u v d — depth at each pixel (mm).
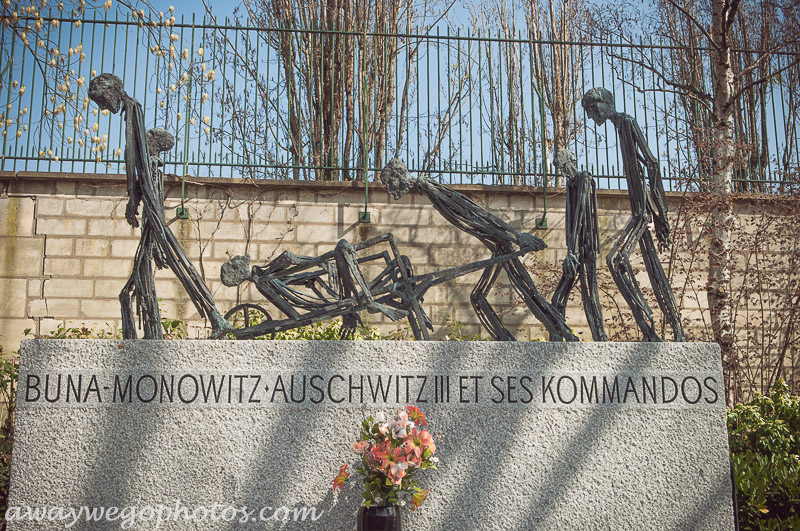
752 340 9148
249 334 5078
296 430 4559
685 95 9875
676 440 4820
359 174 10195
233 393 4559
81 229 8688
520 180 9828
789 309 9164
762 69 11305
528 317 9023
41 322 8492
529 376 4785
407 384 4684
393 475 4191
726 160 9227
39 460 4406
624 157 5523
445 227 9156
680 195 9500
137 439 4461
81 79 8469
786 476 5918
